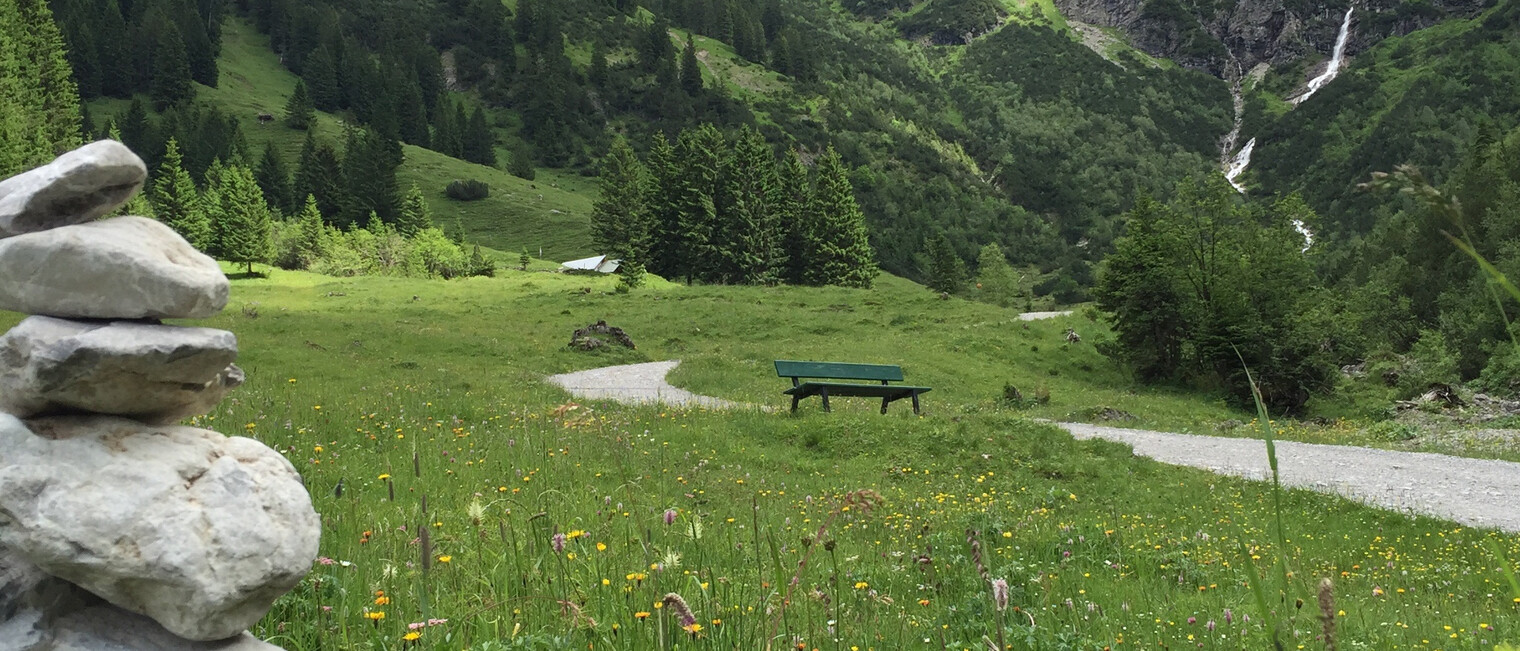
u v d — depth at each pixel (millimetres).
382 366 29156
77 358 2635
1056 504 13602
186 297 2844
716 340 48594
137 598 2662
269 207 141375
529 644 3721
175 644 2840
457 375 27625
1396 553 11539
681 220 93875
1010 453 16062
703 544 6352
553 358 37906
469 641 3965
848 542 8336
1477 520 13586
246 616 2830
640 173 107938
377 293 65688
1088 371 46844
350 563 4750
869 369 19969
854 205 95188
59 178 2770
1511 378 42250
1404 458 19578
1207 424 28547
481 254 104312
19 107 58406
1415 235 71125
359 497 7797
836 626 4199
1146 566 8977
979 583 6820
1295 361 44312
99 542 2580
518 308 57750
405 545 5512
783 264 96438
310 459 9805
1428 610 7723
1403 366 48562
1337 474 17391
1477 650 6215
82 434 2748
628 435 14750
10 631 2641
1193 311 46438
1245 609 7086
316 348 33406
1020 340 48562
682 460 13391
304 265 99875
